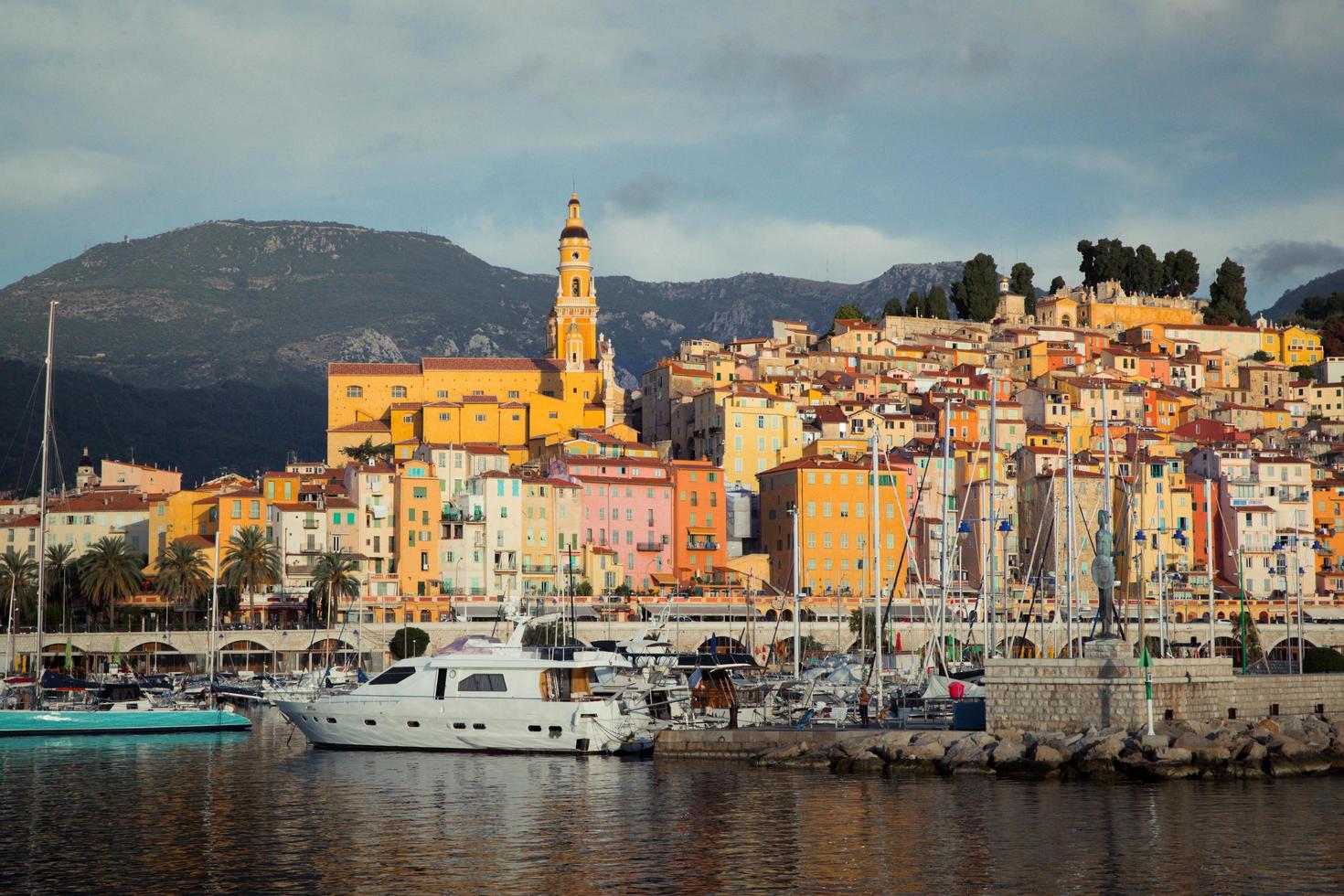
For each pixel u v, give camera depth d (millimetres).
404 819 88875
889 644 197000
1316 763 100000
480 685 118375
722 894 69625
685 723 122312
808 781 101312
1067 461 137250
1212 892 69375
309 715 123938
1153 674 103250
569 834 83625
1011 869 73812
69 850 80875
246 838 83688
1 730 136625
